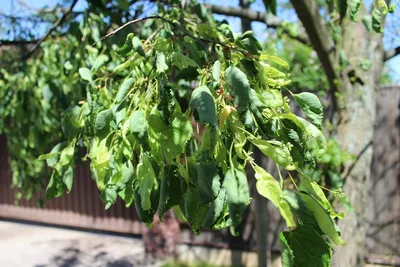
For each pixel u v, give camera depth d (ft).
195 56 5.18
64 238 19.43
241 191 2.86
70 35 8.66
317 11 6.95
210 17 7.43
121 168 3.76
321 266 2.86
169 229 16.17
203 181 3.07
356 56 8.16
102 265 15.98
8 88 10.52
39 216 21.63
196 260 16.11
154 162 3.56
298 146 3.55
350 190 8.09
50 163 4.80
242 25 9.91
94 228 19.81
